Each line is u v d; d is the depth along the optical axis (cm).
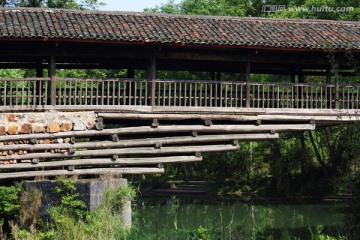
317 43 2308
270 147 4138
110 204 1967
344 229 1691
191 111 2270
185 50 2377
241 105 2327
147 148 2241
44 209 1984
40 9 2297
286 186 3972
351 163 3628
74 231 1775
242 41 2244
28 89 2180
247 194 4131
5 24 2142
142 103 2458
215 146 2303
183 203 3719
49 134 2145
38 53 2227
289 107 2464
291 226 2792
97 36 2141
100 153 2195
